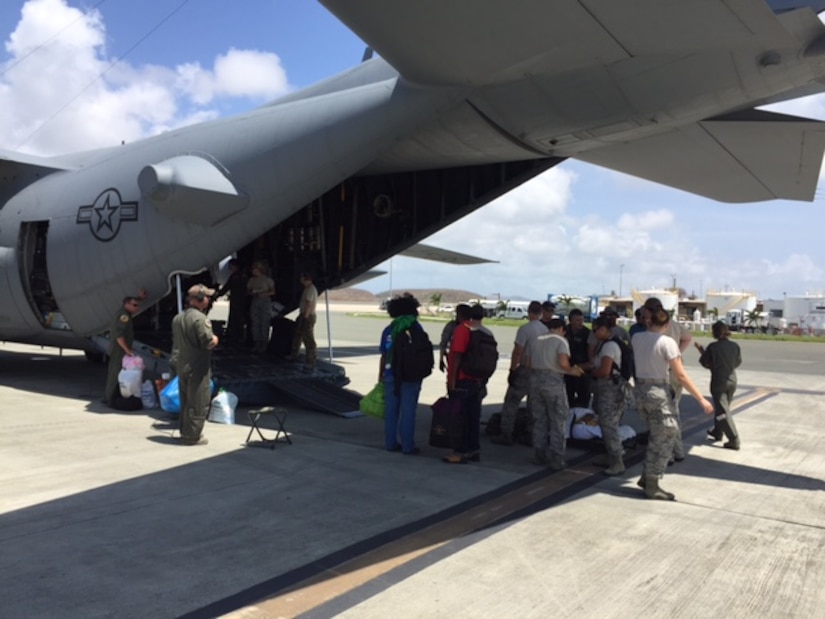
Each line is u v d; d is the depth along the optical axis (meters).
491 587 3.60
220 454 6.50
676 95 6.03
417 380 6.72
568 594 3.54
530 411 7.25
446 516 4.81
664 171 8.75
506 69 6.02
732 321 61.69
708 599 3.52
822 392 13.42
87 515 4.63
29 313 10.85
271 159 8.33
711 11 4.49
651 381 5.39
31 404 9.03
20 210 10.81
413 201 10.23
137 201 9.23
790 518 4.97
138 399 8.72
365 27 5.30
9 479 5.47
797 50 5.15
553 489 5.62
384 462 6.41
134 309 8.76
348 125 7.76
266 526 4.50
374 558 3.97
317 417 8.79
